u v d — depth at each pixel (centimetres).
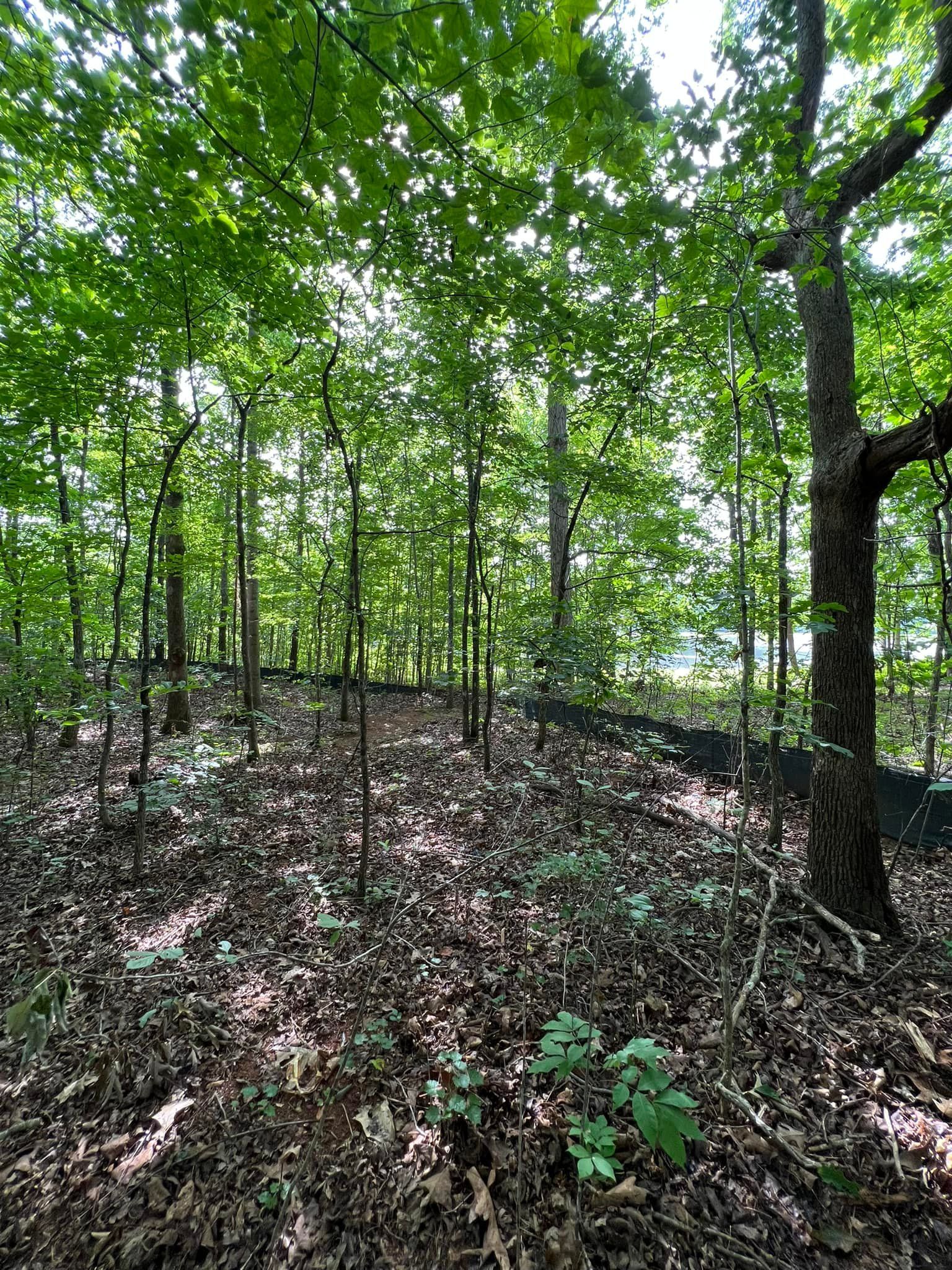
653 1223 176
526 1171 192
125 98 217
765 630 462
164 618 1215
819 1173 181
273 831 502
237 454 642
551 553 883
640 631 495
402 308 518
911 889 389
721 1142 199
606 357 475
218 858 446
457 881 392
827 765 345
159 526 635
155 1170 200
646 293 457
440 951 314
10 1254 176
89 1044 258
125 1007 282
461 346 527
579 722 855
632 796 379
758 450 587
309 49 148
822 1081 223
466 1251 171
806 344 369
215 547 862
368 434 545
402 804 561
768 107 194
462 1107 209
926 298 411
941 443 284
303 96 167
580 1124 182
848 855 334
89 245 374
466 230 224
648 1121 135
